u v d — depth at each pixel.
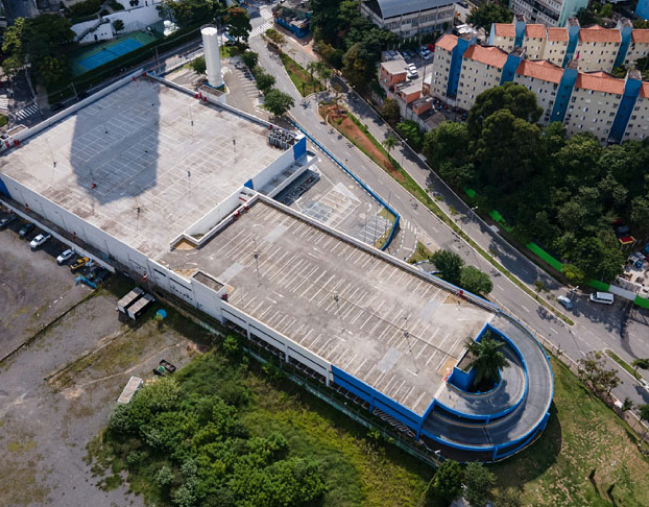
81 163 184.88
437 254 158.00
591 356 146.88
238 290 146.62
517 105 181.50
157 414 130.25
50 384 139.50
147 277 158.12
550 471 123.81
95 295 159.38
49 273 165.38
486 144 181.62
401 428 126.94
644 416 128.88
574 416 133.62
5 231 178.62
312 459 123.62
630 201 175.00
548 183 179.75
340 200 185.88
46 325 152.00
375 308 142.88
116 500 119.56
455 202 190.00
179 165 183.62
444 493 114.88
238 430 127.75
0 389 138.50
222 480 119.94
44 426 131.62
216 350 144.25
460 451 124.44
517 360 136.12
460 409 124.69
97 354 145.50
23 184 176.50
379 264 154.12
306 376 137.75
